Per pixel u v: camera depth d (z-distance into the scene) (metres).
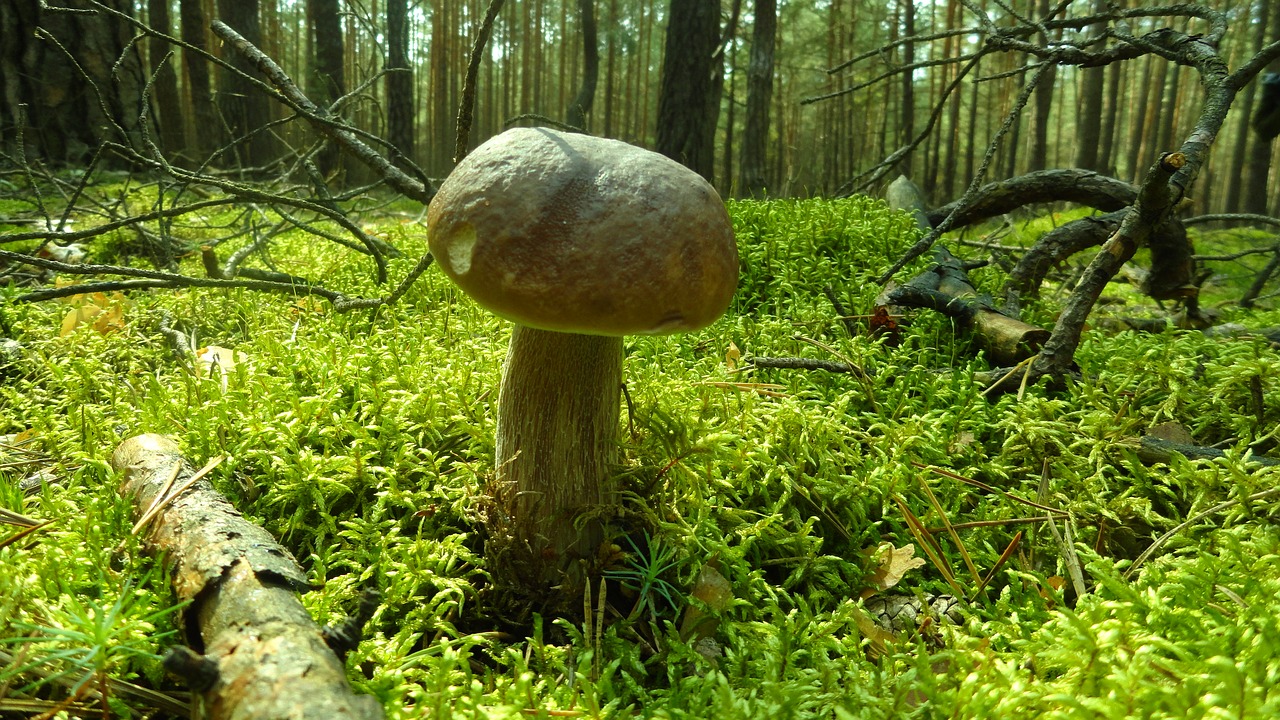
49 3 1.09
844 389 0.47
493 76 5.46
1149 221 0.43
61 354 0.51
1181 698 0.21
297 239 0.85
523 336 0.30
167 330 0.54
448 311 0.56
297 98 0.60
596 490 0.31
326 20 2.22
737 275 0.28
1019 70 0.61
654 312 0.25
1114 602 0.25
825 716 0.24
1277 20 2.62
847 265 0.64
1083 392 0.43
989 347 0.50
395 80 2.42
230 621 0.22
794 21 3.54
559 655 0.28
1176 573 0.28
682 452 0.34
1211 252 1.00
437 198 0.28
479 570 0.31
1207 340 0.52
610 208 0.25
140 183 1.10
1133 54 0.56
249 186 0.81
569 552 0.31
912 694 0.26
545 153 0.26
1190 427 0.42
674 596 0.32
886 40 3.55
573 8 5.12
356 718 0.19
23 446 0.40
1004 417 0.43
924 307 0.54
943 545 0.34
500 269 0.25
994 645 0.28
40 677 0.23
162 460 0.31
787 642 0.27
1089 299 0.45
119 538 0.28
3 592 0.24
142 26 0.55
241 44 0.61
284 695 0.19
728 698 0.24
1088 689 0.23
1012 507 0.36
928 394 0.45
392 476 0.34
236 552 0.25
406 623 0.29
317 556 0.30
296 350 0.47
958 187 4.46
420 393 0.40
